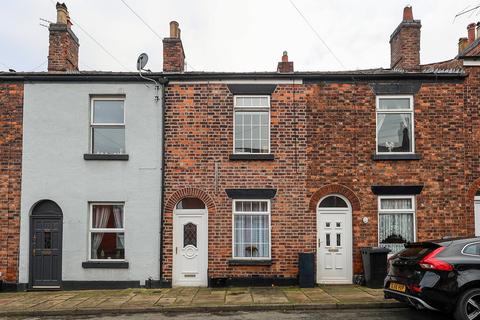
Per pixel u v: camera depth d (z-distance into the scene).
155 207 13.33
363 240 13.21
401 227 13.40
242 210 13.54
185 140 13.51
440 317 9.44
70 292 12.66
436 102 13.57
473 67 13.60
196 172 13.43
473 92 13.56
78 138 13.52
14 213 13.29
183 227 13.42
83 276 13.13
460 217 13.27
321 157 13.45
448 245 8.87
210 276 13.11
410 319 9.28
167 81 13.60
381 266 12.54
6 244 13.20
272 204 13.36
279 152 13.48
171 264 13.17
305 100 13.61
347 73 13.59
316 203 13.35
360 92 13.62
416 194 13.34
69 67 15.02
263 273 13.15
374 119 13.56
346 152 13.47
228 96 13.62
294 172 13.42
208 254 13.23
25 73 13.52
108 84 13.65
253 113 13.79
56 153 13.45
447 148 13.45
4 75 13.51
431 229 13.24
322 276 13.24
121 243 13.45
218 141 13.51
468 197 13.32
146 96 13.62
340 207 13.47
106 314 10.33
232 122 13.57
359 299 10.92
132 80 13.65
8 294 12.52
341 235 13.38
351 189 13.36
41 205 13.43
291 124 13.55
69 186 13.36
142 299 11.45
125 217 13.31
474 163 13.40
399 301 9.60
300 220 13.31
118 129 13.77
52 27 14.65
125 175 13.41
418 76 13.52
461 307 8.35
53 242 13.29
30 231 13.23
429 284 8.46
